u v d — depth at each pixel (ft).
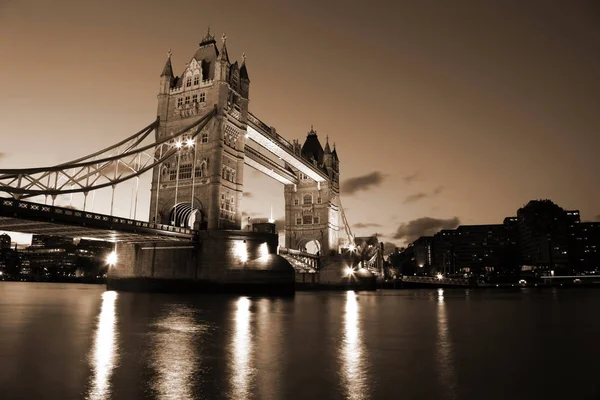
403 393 39.55
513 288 500.74
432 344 66.08
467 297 248.32
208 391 39.17
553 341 70.74
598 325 94.48
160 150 243.60
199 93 241.55
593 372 48.37
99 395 37.55
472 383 43.27
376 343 66.23
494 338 73.46
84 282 630.33
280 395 38.45
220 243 209.56
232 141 245.86
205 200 227.20
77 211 154.71
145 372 45.62
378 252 513.86
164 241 209.67
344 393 39.32
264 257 217.36
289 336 72.33
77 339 65.16
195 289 209.15
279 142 303.27
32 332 71.61
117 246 233.14
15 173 153.48
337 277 363.76
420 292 356.38
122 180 190.90
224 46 244.83
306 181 404.98
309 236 392.88
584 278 632.79
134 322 87.45
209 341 65.46
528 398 38.47
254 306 137.69
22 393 37.93
